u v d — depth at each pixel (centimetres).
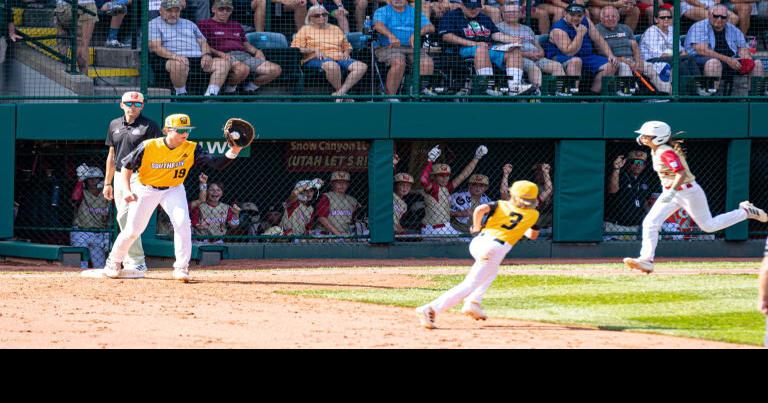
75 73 4578
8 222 4369
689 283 3444
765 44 5306
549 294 3180
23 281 3381
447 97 4512
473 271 2503
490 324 2594
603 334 2439
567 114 4569
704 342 2338
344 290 3294
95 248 4447
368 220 4575
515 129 4550
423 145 4625
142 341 2262
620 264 4222
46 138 4388
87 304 2850
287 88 4600
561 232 4594
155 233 4350
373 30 4603
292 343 2261
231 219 4478
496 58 4634
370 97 4484
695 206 3456
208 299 3016
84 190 4428
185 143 3331
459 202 4612
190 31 4506
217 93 4494
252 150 4622
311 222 4538
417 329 2492
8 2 4512
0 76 4609
